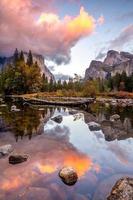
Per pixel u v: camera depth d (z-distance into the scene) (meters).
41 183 6.20
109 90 105.75
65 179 6.32
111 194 5.39
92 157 9.07
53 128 16.17
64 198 5.42
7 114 23.34
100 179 6.57
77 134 14.15
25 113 25.00
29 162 8.00
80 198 5.43
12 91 82.19
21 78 82.00
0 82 90.81
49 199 5.36
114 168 7.66
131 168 7.68
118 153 9.77
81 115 25.70
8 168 7.30
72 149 10.34
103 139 12.73
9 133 13.46
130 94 79.00
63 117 23.64
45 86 105.31
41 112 27.42
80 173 7.05
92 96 67.81
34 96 63.28
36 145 10.76
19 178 6.50
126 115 25.27
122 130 15.62
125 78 114.00
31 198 5.38
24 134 13.34
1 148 8.94
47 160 8.38
